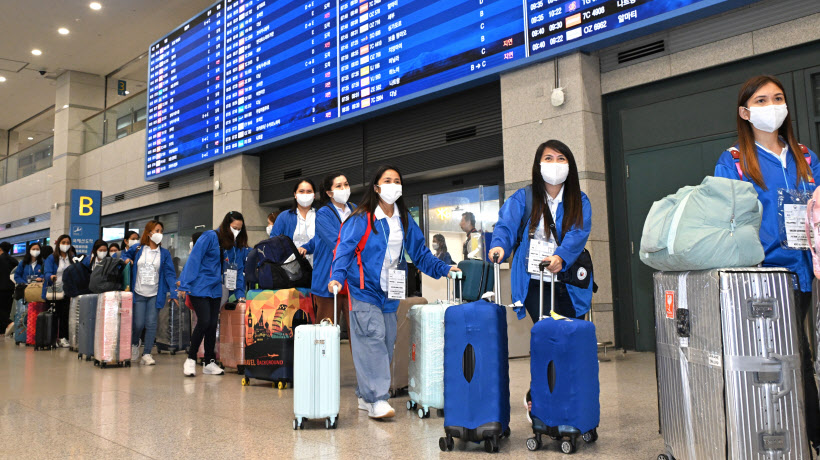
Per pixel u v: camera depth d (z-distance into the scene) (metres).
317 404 3.11
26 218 18.20
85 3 12.58
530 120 6.50
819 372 2.19
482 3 6.87
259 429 3.16
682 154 5.85
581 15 5.99
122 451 2.72
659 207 2.25
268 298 4.69
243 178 10.48
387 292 3.36
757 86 2.32
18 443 2.89
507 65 6.57
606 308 6.14
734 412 1.89
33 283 9.22
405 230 3.46
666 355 2.26
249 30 10.26
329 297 4.38
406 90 7.57
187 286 5.25
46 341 8.41
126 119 14.35
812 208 2.13
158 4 12.67
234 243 5.55
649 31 5.65
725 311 1.93
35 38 14.28
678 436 2.17
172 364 6.49
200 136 11.27
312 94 8.95
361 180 8.84
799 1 5.12
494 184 7.64
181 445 2.82
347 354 6.88
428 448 2.71
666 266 2.19
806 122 5.12
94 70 16.47
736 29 5.47
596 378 2.63
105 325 6.12
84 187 15.93
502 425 2.65
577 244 2.76
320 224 4.25
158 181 12.89
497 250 2.82
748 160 2.34
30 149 18.52
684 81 5.88
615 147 6.35
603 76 6.39
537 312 2.95
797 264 2.25
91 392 4.47
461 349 2.70
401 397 4.16
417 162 8.10
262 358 4.65
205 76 11.26
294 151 10.02
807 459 1.91
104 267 6.70
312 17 9.05
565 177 2.84
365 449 2.71
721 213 2.04
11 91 18.41
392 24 7.83
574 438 2.54
